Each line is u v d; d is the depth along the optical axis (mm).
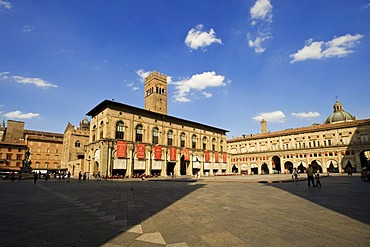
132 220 9609
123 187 27359
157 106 82875
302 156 81688
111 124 56125
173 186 28312
